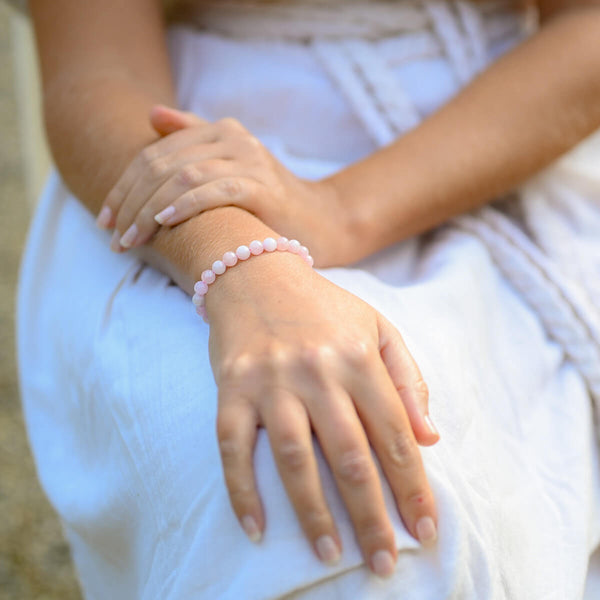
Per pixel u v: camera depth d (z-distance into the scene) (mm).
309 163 853
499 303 788
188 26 921
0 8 2713
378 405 609
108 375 724
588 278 800
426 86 866
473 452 667
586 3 863
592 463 749
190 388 657
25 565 1132
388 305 705
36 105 1238
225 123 751
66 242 864
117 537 741
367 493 594
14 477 1280
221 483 619
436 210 799
